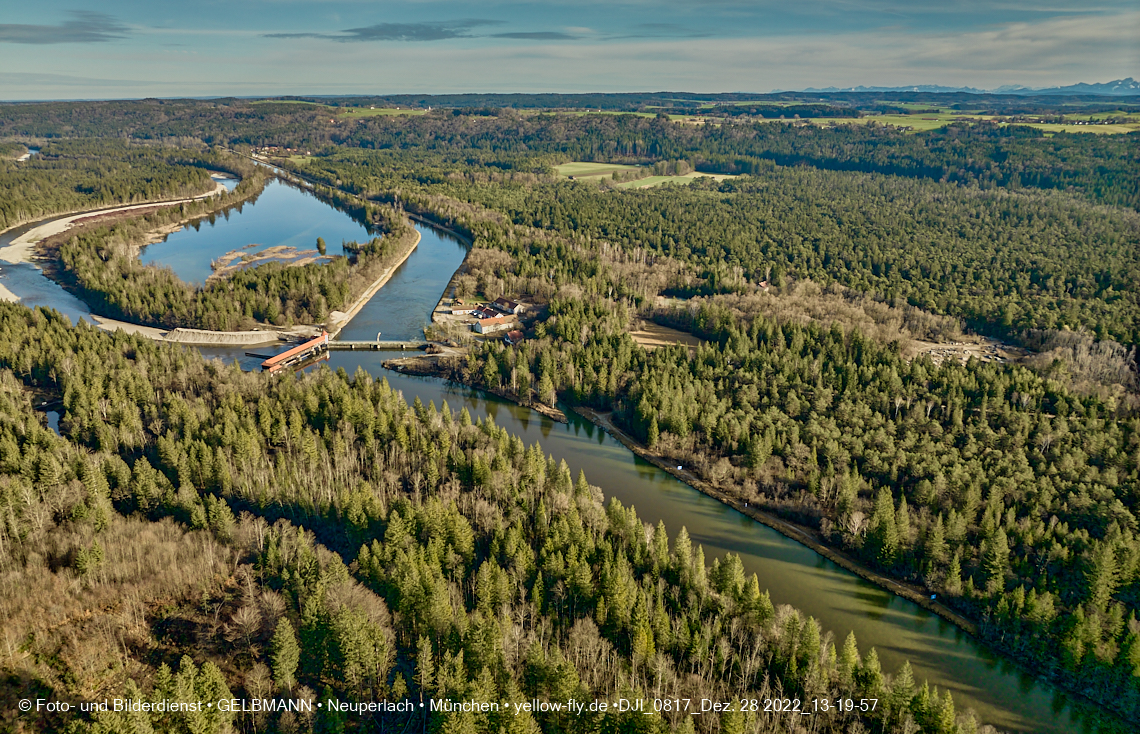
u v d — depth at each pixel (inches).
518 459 7121.1
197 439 7273.6
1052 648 5034.5
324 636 4522.6
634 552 5748.0
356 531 5851.4
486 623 4549.7
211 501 5895.7
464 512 6254.9
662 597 5236.2
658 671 4424.2
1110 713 4687.5
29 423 7293.3
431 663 4362.7
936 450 7288.4
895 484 6988.2
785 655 4776.1
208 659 4544.8
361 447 7421.3
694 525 6781.5
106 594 4938.5
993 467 6978.4
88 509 5831.7
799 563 6245.1
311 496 6373.0
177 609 4926.2
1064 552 5689.0
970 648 5280.5
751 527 6791.3
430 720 4136.3
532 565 5467.5
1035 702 4803.2
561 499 6343.5
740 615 5123.0
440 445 7381.9
